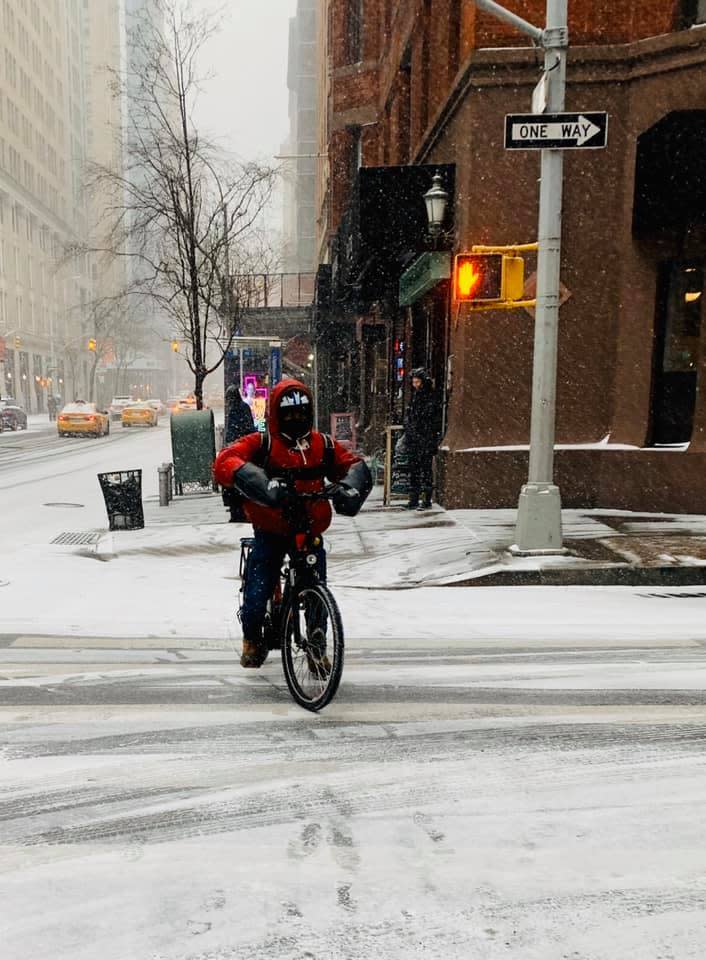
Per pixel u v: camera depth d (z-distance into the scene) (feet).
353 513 12.05
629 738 11.40
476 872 7.65
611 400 35.06
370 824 8.67
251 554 13.20
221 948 6.49
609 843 8.25
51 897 7.21
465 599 21.89
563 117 23.00
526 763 10.44
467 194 34.88
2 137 207.92
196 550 29.68
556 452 34.76
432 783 9.78
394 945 6.53
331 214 78.95
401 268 44.68
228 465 11.63
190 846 8.18
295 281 133.28
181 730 11.64
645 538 27.55
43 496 46.83
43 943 6.54
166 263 55.83
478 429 35.99
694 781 9.91
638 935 6.66
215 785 9.71
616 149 33.96
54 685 13.92
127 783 9.77
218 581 24.32
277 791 9.53
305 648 12.64
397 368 56.08
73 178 285.43
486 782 9.82
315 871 7.67
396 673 14.78
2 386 199.72
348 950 6.47
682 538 27.50
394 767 10.27
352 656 16.05
